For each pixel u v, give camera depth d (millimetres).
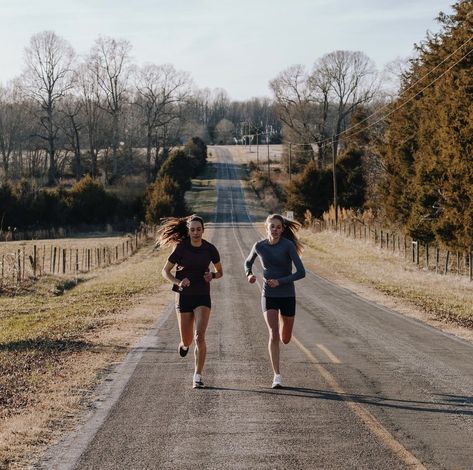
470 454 6473
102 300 21688
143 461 6355
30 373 10430
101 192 78188
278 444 6812
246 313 17938
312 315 17547
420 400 8609
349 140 86812
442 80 41344
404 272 31969
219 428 7406
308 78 97750
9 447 6766
